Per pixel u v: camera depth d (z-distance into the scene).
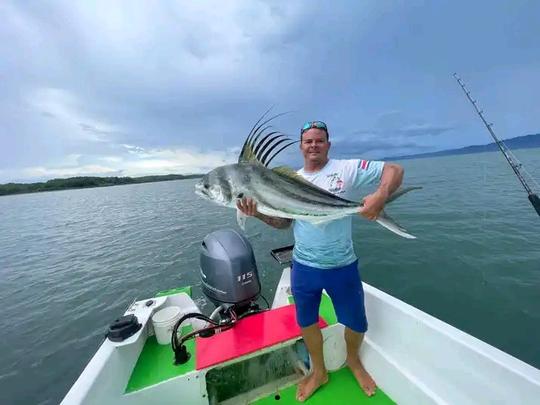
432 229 8.85
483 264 6.23
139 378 2.46
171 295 3.58
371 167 2.51
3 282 8.83
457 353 2.05
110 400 2.13
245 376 2.81
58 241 13.61
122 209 23.44
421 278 6.03
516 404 1.70
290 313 3.20
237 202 2.48
